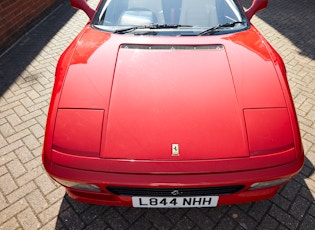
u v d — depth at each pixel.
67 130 1.58
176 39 2.14
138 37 2.17
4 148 2.70
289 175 1.51
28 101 3.36
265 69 1.92
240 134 1.54
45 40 4.85
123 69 1.89
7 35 4.51
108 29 2.31
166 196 1.61
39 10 5.49
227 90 1.75
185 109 1.64
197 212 2.12
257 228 2.01
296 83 3.66
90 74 1.87
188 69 1.88
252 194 1.67
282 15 5.85
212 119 1.59
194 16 2.36
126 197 1.63
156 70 1.88
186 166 1.45
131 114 1.62
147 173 1.45
